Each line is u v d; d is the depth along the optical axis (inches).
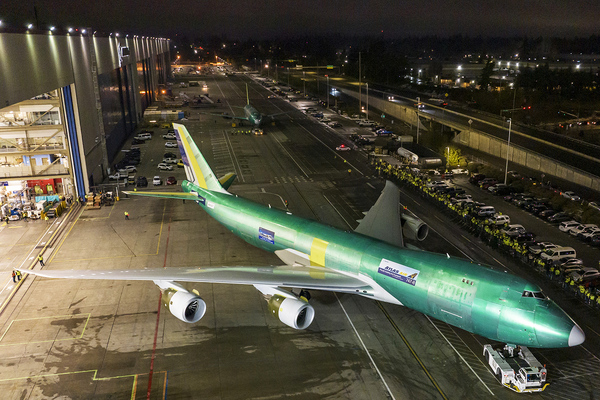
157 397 1245.7
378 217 1852.9
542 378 1268.5
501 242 2249.0
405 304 1384.1
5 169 2812.5
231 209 1945.1
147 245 2251.5
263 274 1455.5
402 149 4047.7
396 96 7096.5
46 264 2054.6
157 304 1727.4
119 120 4544.8
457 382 1306.6
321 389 1277.1
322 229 1652.3
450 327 1571.1
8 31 2014.0
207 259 2078.0
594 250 2206.0
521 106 6072.8
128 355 1425.9
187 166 2170.3
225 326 1578.5
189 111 6565.0
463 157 3971.5
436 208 2778.1
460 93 7081.7
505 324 1159.0
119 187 3238.2
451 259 1332.4
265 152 4291.3
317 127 5516.7
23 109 2792.8
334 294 1779.0
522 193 3048.7
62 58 2706.7
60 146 2940.5
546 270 1966.0
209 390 1272.1
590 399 1235.2
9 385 1293.1
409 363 1387.8
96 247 2239.2
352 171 3641.7
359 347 1462.8
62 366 1375.5
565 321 1106.7
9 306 1712.6
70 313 1667.1
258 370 1355.8
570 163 3403.1
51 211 2647.6
